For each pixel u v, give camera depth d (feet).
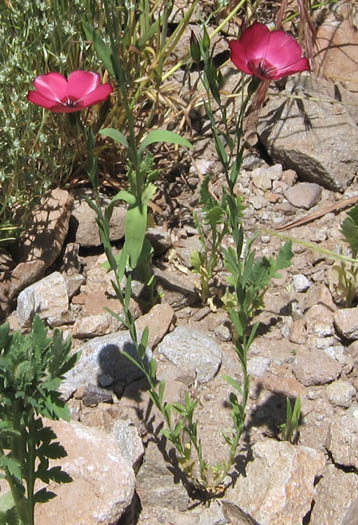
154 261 13.12
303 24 14.89
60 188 13.51
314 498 10.39
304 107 14.65
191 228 13.61
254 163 14.65
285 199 14.15
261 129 14.65
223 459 10.66
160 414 10.93
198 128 14.92
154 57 13.69
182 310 12.51
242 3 14.61
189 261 13.04
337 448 10.64
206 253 12.41
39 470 8.69
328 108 14.65
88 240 13.07
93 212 13.04
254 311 12.28
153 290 12.37
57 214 12.75
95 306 12.26
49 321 12.04
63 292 12.10
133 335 9.91
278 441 10.69
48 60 13.12
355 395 11.39
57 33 12.82
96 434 10.33
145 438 10.75
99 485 9.92
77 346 11.85
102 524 9.73
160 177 14.25
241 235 9.30
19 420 8.34
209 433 10.95
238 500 10.22
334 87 15.25
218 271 12.89
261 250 13.34
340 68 15.58
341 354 11.82
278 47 9.28
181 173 14.34
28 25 12.30
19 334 8.27
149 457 10.59
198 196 14.07
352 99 15.25
